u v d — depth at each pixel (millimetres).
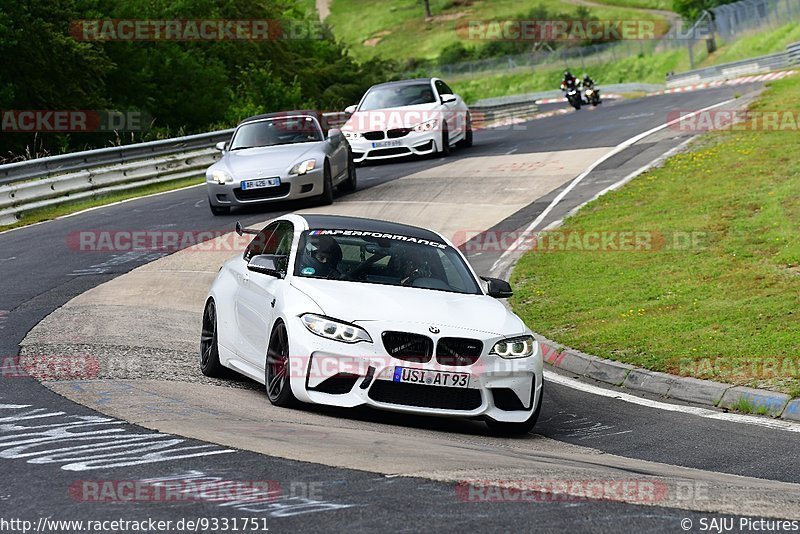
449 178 84688
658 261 52438
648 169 78938
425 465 21469
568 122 128750
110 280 51969
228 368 33844
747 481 22578
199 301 47750
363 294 28922
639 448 27000
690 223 59500
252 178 69688
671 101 142750
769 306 41688
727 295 44594
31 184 78375
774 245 51906
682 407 32219
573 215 66750
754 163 73500
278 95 177000
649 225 60719
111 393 28375
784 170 69125
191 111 155625
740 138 85062
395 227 33688
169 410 26375
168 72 153500
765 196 62469
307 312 28047
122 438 22812
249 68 180375
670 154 84125
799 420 29828
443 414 27219
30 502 17969
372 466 21094
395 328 27219
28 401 26797
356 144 97500
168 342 38500
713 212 61188
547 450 26297
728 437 27953
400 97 100500
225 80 165375
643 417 30953
